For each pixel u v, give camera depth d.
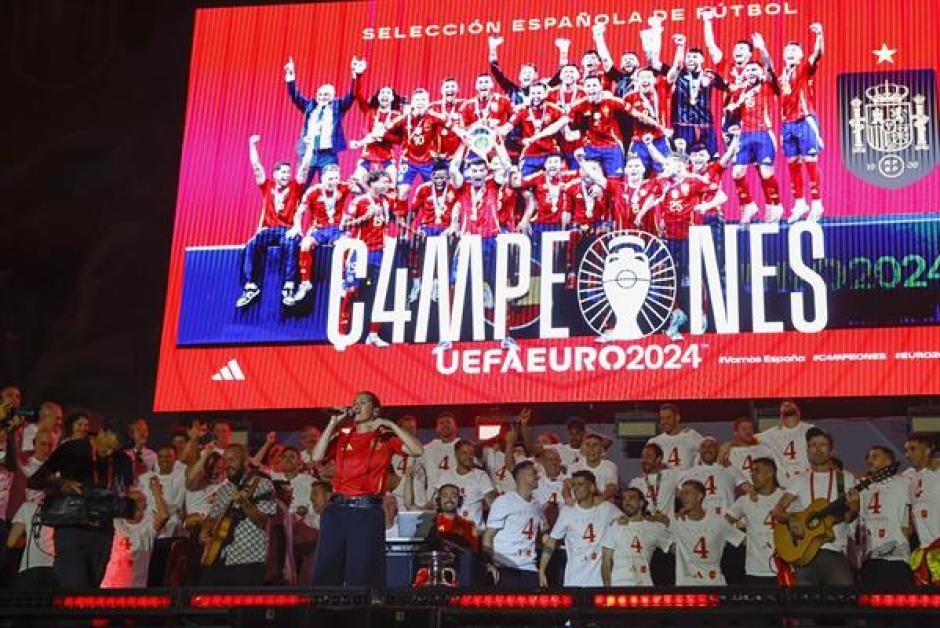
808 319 10.59
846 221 10.72
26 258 13.45
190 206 11.62
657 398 10.65
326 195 11.52
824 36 11.08
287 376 11.17
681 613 5.37
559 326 10.93
